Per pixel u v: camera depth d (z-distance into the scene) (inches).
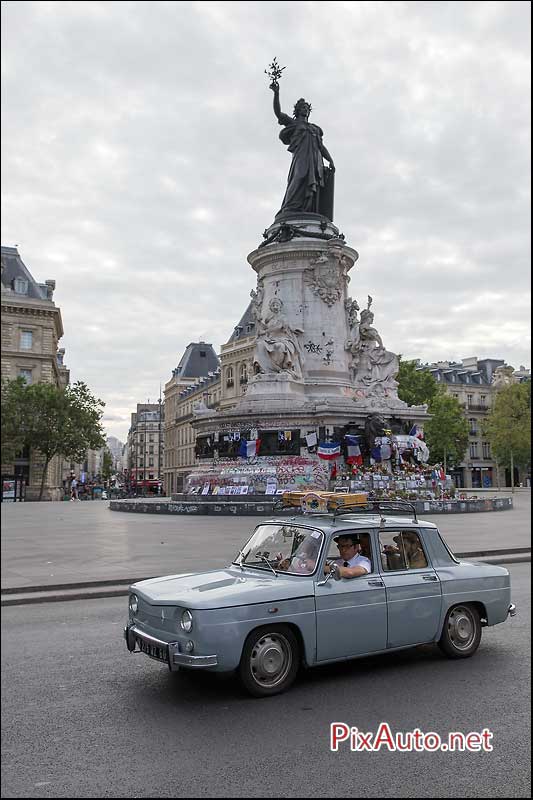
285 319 1440.7
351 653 303.3
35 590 526.3
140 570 605.0
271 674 286.8
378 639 310.7
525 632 398.0
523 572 641.0
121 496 3693.4
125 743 238.1
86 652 355.9
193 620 270.1
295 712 267.1
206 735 244.8
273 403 1339.8
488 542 805.9
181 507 1275.8
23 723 255.8
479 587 347.9
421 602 325.7
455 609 343.9
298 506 357.4
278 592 288.7
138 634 294.8
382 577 320.2
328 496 342.3
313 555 312.3
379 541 329.1
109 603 499.8
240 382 3489.2
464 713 265.9
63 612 465.1
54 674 317.1
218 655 269.6
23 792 202.5
